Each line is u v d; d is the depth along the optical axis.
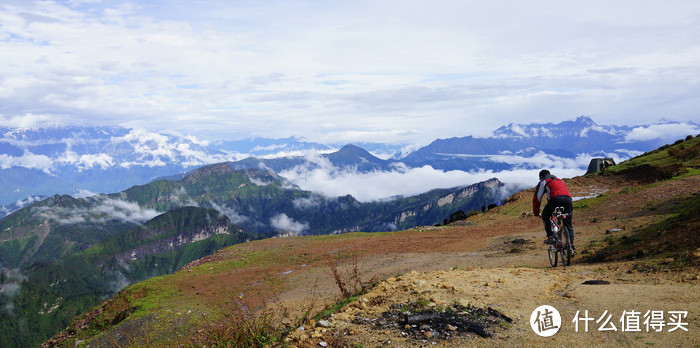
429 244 24.72
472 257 19.08
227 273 22.92
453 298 8.37
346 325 7.27
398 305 8.14
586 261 14.65
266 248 30.23
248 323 8.46
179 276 22.69
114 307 19.44
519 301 7.96
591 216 26.77
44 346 18.72
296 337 6.95
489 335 6.23
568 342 5.83
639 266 10.91
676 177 36.91
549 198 13.12
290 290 17.62
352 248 26.06
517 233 25.12
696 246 11.42
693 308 6.63
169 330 13.70
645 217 22.11
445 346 5.96
